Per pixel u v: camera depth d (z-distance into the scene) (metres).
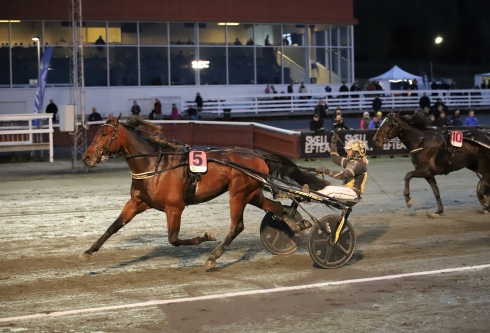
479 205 13.00
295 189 8.34
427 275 8.08
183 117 31.50
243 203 8.50
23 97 32.50
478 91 37.84
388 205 13.05
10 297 7.26
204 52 35.84
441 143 11.59
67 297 7.25
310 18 37.31
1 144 20.50
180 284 7.73
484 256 9.03
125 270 8.35
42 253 9.28
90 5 33.22
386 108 36.16
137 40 34.50
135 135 8.22
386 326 6.32
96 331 6.21
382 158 20.91
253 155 8.62
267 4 36.44
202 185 8.26
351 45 38.75
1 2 31.97
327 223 8.30
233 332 6.18
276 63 37.25
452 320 6.49
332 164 19.14
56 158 21.94
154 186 8.06
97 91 33.56
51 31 33.03
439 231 10.68
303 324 6.38
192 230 10.81
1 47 32.34
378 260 8.84
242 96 33.97
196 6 35.06
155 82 34.94
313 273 8.20
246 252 9.30
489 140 11.67
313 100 34.78
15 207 12.98
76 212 12.43
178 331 6.21
